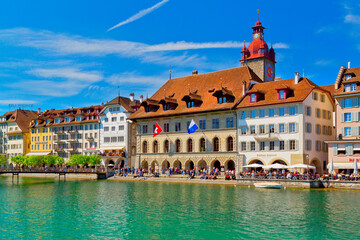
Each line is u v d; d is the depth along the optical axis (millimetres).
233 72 87312
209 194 53188
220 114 79750
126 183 74938
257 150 73812
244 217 36938
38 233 31641
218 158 79125
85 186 69188
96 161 102125
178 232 31719
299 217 36656
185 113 84062
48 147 126312
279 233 31047
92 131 113812
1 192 59500
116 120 107750
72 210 41594
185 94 90500
